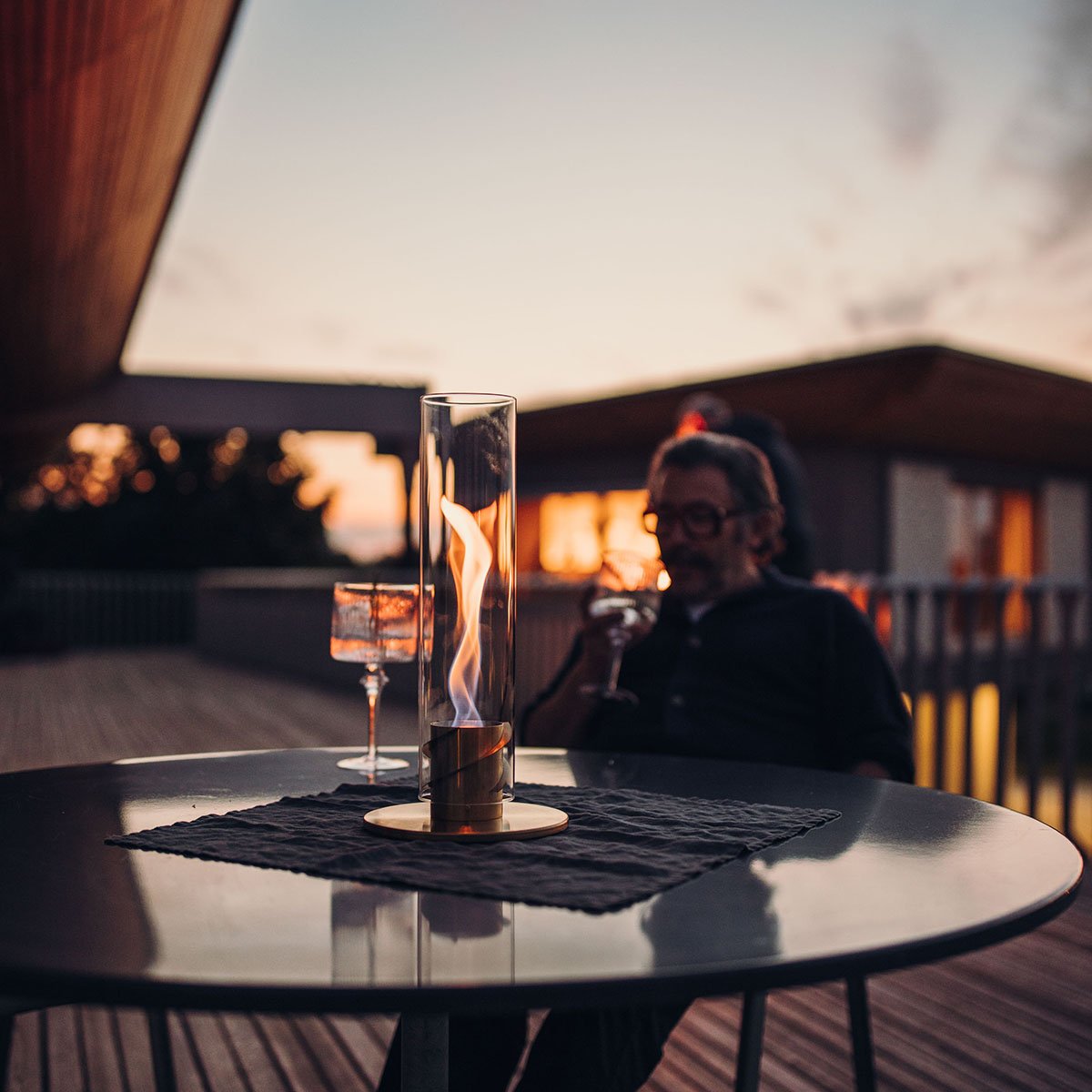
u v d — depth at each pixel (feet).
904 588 14.52
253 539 90.07
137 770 4.99
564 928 2.62
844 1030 8.73
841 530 36.91
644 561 5.73
